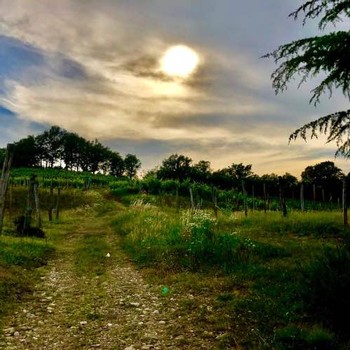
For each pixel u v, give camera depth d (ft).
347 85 35.22
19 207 138.62
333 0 34.35
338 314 20.66
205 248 41.27
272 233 56.34
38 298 30.48
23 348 20.92
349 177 103.60
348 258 23.86
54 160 577.43
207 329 22.61
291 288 27.14
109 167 608.19
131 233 60.23
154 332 22.86
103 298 30.50
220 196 178.29
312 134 36.22
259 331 21.13
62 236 72.08
